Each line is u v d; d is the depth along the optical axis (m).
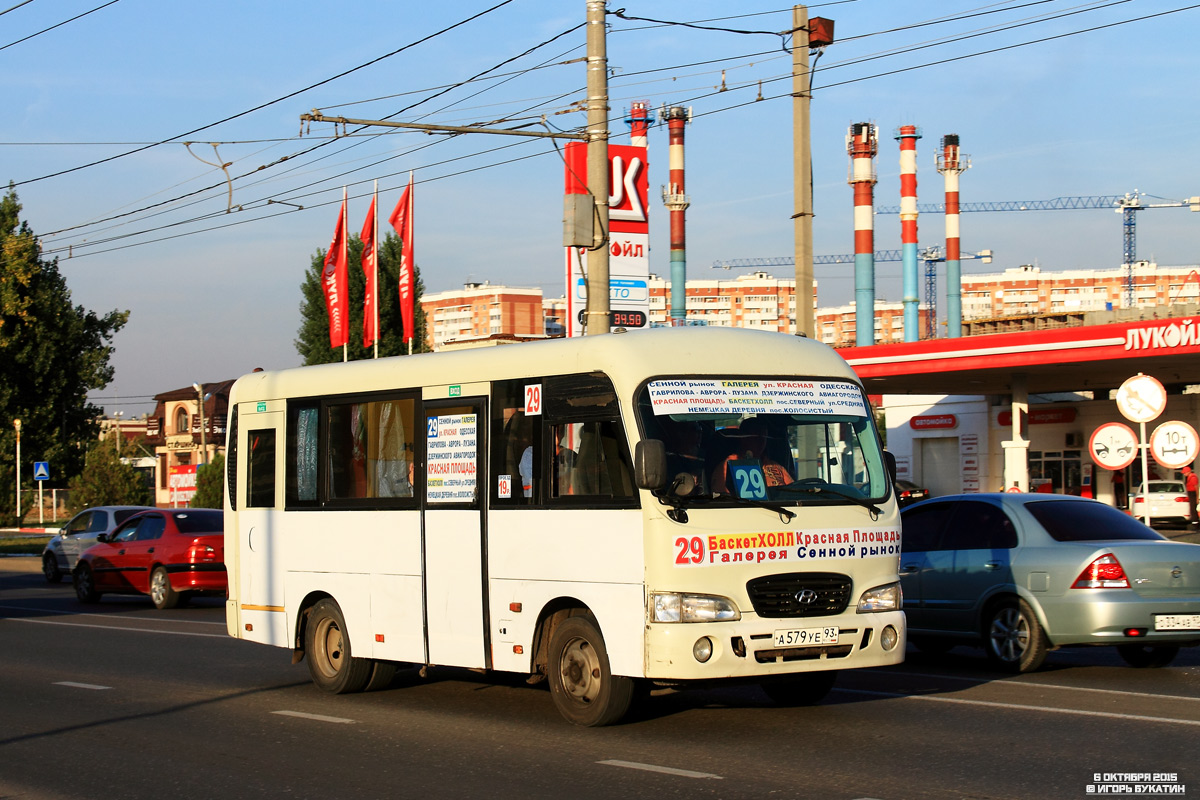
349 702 10.86
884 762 7.73
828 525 8.95
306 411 11.77
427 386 10.48
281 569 11.91
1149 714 9.31
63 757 8.66
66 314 56.31
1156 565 11.23
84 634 17.05
